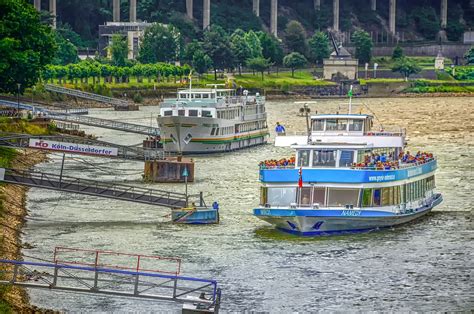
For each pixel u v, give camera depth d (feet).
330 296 502.79
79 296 490.08
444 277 533.55
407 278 531.09
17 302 469.98
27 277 504.43
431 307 487.20
